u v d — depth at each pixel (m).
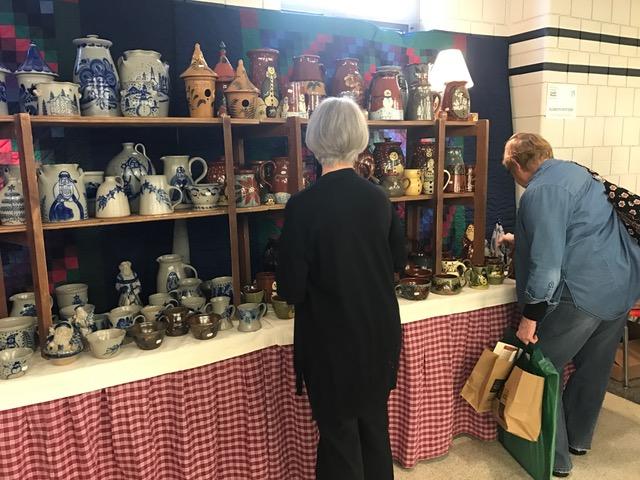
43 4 1.77
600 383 2.03
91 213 1.72
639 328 2.95
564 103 2.76
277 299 1.81
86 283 1.96
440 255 2.19
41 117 1.46
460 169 2.25
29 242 1.50
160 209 1.68
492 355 1.92
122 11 1.88
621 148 3.02
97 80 1.58
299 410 1.78
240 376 1.71
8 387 1.35
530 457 1.95
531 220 1.77
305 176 2.29
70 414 1.45
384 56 2.46
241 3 2.12
